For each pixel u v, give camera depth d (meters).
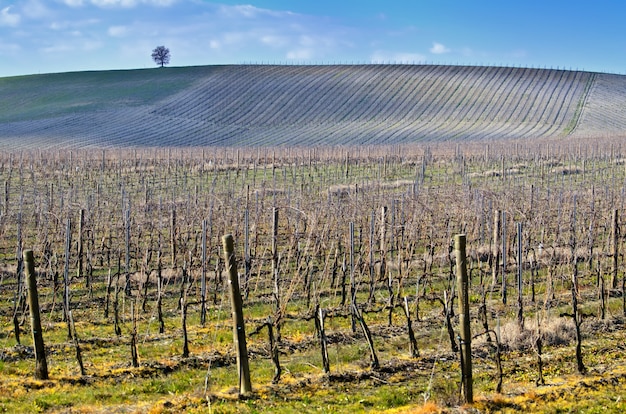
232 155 63.25
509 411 10.10
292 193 35.53
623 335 14.46
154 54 160.75
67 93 113.19
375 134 86.38
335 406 10.40
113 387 11.62
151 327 16.06
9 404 10.59
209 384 11.66
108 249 22.73
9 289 20.09
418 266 22.20
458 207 25.03
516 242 21.48
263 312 17.27
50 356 13.59
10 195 38.81
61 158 56.69
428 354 13.20
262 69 121.25
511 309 17.03
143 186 40.56
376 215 22.84
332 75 115.62
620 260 23.12
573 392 10.85
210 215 21.45
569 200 27.36
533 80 113.56
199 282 20.78
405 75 115.44
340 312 16.73
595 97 104.62
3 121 95.81
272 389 11.09
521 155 57.25
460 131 87.75
